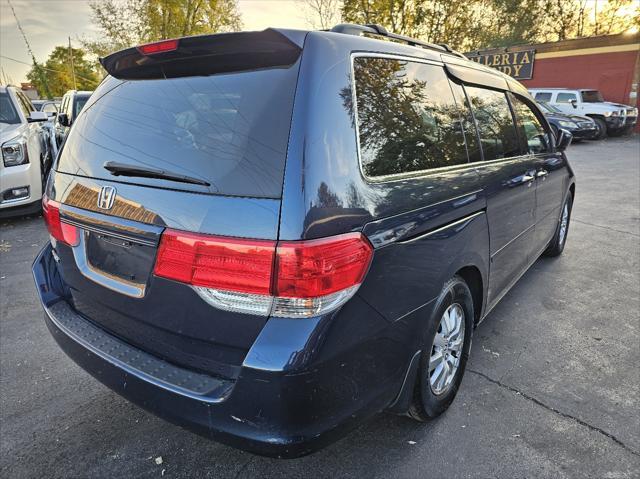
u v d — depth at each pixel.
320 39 1.79
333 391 1.62
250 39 1.78
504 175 2.89
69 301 2.35
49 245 2.70
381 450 2.26
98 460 2.22
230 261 1.56
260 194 1.56
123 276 1.94
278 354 1.51
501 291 3.17
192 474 2.14
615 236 5.75
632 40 18.58
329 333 1.57
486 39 28.11
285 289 1.52
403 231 1.86
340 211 1.60
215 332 1.65
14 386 2.79
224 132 1.73
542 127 3.97
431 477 2.11
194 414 1.65
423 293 2.03
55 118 10.43
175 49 1.96
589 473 2.12
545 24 28.62
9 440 2.35
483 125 2.83
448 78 2.51
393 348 1.88
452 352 2.48
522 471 2.13
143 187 1.82
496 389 2.73
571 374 2.88
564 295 4.03
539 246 4.02
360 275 1.65
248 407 1.56
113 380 1.90
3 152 6.00
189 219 1.64
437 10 26.39
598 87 19.84
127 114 2.10
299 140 1.58
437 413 2.42
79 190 2.10
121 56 2.21
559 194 4.35
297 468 2.17
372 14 26.09
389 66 2.07
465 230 2.35
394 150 1.98
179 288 1.70
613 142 16.44
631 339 3.30
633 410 2.54
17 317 3.65
